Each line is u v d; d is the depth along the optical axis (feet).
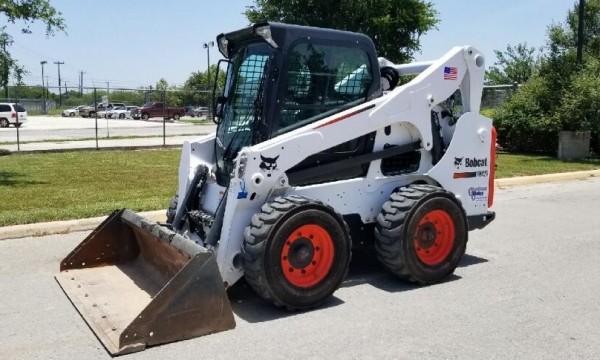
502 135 61.72
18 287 18.97
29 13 41.70
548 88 57.93
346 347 14.26
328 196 18.34
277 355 13.82
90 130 106.73
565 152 55.16
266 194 17.03
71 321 16.14
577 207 33.19
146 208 29.58
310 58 18.12
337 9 84.23
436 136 20.72
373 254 22.27
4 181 39.86
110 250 20.18
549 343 14.48
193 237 19.10
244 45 19.38
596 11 65.46
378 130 19.25
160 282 17.97
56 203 31.45
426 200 18.30
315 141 17.60
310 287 16.52
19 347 14.48
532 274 20.34
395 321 15.90
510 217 30.40
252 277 15.88
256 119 17.83
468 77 20.94
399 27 88.63
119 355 13.78
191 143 20.85
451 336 14.90
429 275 18.69
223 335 14.89
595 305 17.24
